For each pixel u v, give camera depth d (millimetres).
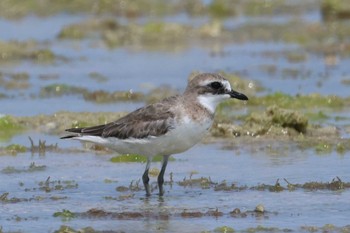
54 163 16672
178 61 28516
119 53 30156
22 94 23781
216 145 18156
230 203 13859
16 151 17578
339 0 35625
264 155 17234
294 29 33594
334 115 21078
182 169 16234
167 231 12344
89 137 14758
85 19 35719
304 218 12953
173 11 37844
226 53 29859
